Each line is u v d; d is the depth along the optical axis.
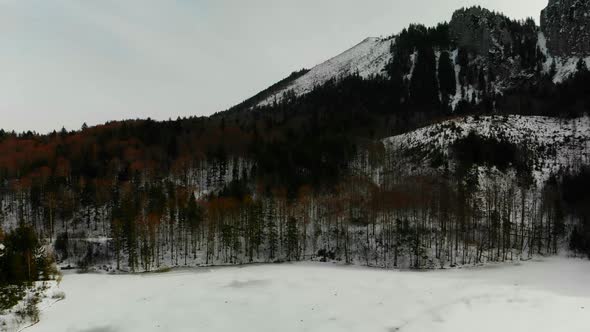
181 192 116.56
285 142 151.50
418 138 146.12
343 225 102.12
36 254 64.75
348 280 69.44
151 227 90.06
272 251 95.00
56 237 100.44
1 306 49.91
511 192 102.88
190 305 54.81
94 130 183.50
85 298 59.34
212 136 167.00
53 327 46.72
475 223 96.44
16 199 118.56
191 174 142.25
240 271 79.81
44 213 106.88
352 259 89.62
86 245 95.38
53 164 135.12
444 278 70.88
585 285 63.62
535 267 78.38
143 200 108.62
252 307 53.44
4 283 55.12
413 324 46.00
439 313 49.97
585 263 80.62
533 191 110.12
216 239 103.31
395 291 61.03
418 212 102.06
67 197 108.81
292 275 74.44
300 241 98.69
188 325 46.81
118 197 110.50
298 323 46.84
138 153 147.62
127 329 45.91
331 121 180.75
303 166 130.88
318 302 55.38
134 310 52.88
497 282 66.56
